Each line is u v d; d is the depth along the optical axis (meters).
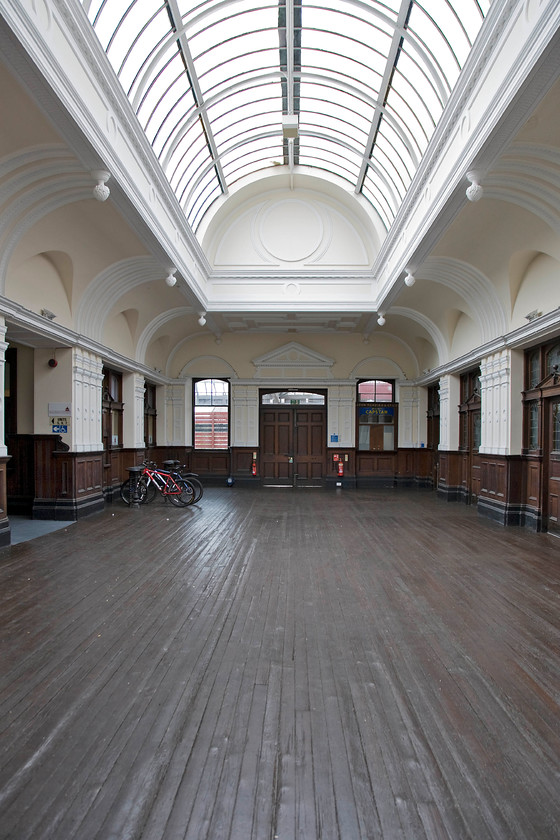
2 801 1.76
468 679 2.67
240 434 12.95
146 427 11.78
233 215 10.50
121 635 3.20
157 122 6.49
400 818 1.70
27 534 6.41
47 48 3.43
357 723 2.25
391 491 11.93
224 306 10.43
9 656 2.89
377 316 10.85
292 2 5.62
